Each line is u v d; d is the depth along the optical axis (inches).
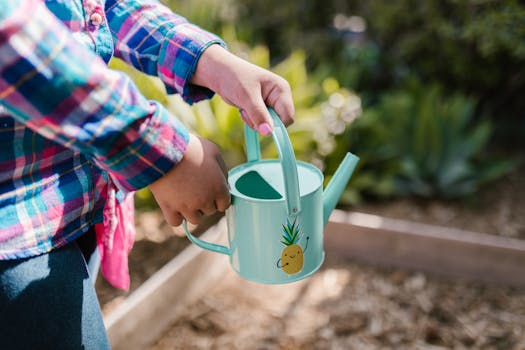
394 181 95.0
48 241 27.9
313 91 97.7
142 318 59.6
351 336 62.8
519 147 112.7
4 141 25.5
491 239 68.2
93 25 29.4
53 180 28.2
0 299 26.7
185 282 65.8
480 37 104.0
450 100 110.3
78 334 29.2
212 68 33.0
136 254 77.1
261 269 33.6
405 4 111.1
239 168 35.9
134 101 23.7
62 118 22.0
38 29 20.9
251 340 62.2
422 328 63.5
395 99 103.3
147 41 34.8
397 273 72.4
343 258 75.8
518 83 114.0
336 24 129.3
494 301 66.4
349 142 94.2
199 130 83.4
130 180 24.9
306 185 33.4
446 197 93.2
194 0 124.1
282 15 127.6
